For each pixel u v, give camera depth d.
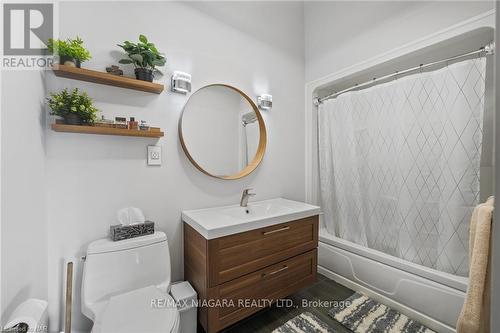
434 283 1.49
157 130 1.44
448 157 1.53
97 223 1.34
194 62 1.69
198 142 1.71
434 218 1.64
